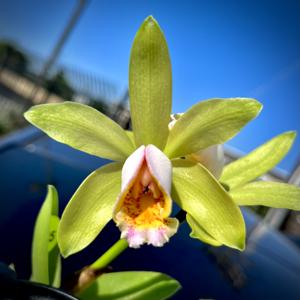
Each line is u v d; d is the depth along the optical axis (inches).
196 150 4.8
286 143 5.5
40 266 4.6
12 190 9.8
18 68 61.4
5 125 40.7
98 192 4.9
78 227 4.6
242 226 4.5
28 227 8.8
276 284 9.0
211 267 8.7
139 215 4.9
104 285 5.0
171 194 5.0
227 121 4.4
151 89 4.6
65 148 12.7
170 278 5.2
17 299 3.5
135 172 4.6
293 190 5.0
